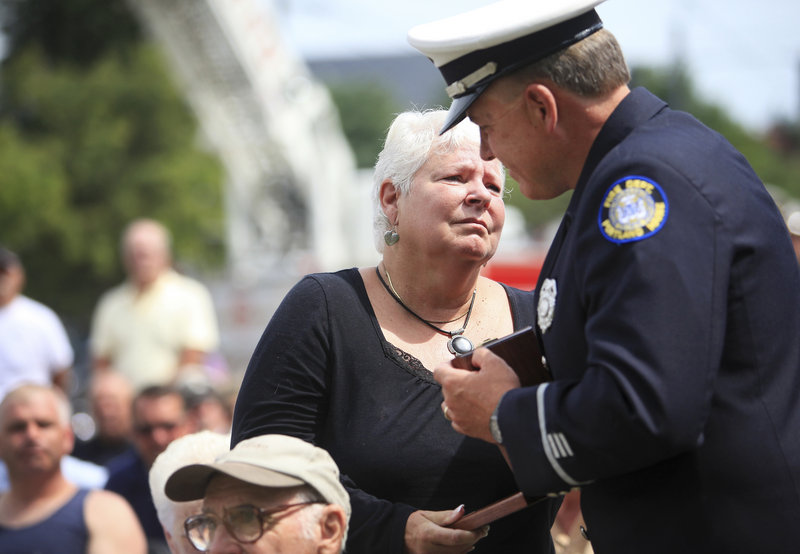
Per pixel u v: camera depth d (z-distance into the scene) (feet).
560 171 14.92
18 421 28.37
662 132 13.98
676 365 12.57
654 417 12.55
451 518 16.46
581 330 14.02
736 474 13.30
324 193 96.53
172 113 136.98
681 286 12.78
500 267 54.95
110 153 134.00
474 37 14.51
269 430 17.75
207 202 134.82
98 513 28.84
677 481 13.52
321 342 17.95
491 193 18.29
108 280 138.51
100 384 43.60
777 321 13.56
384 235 18.80
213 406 34.96
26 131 137.08
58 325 47.24
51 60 147.74
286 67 86.48
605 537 14.14
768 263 13.58
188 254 132.57
